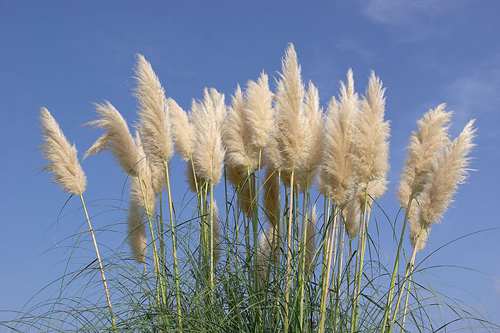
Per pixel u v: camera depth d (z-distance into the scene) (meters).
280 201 3.77
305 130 3.55
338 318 3.45
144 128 3.83
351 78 3.60
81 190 3.84
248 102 3.76
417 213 3.61
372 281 3.53
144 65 3.84
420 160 3.43
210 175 3.82
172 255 3.69
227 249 3.71
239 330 3.48
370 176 3.41
